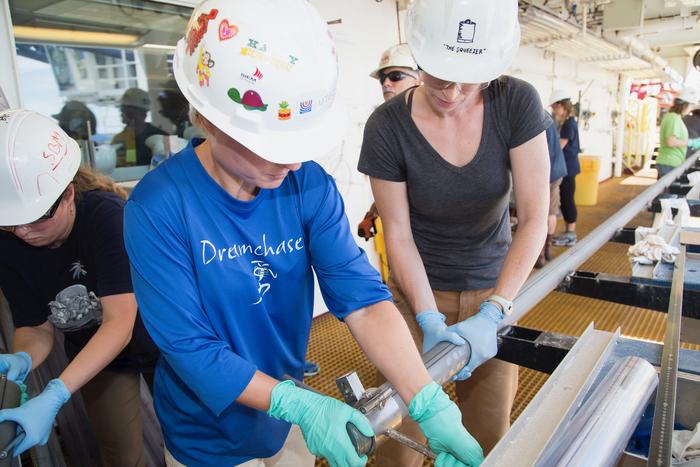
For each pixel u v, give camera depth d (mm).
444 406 723
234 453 946
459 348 906
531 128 1062
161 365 963
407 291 1169
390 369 779
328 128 708
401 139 1136
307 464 1128
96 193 1174
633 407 755
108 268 1102
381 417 738
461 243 1271
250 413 904
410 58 2055
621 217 1880
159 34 2217
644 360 875
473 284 1296
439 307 1349
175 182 727
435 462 719
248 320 840
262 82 631
